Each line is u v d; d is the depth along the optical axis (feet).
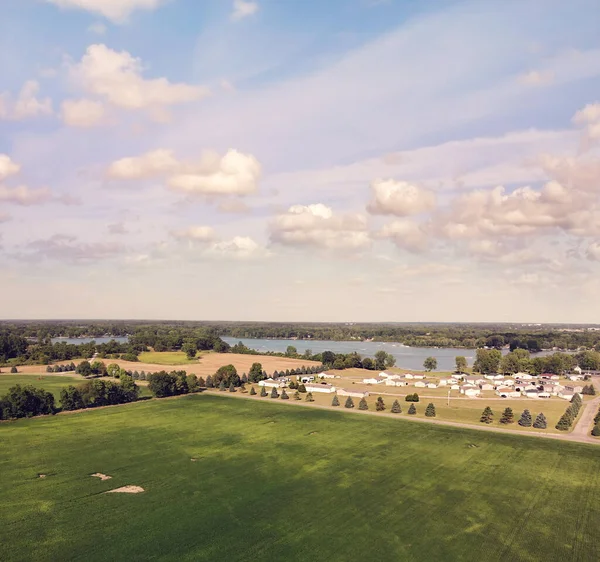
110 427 468.34
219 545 237.66
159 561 223.10
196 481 322.55
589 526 262.88
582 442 429.38
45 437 427.33
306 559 225.56
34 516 267.39
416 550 234.79
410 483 321.93
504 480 329.31
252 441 422.41
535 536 250.57
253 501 290.15
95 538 243.60
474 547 238.48
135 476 330.95
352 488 312.09
